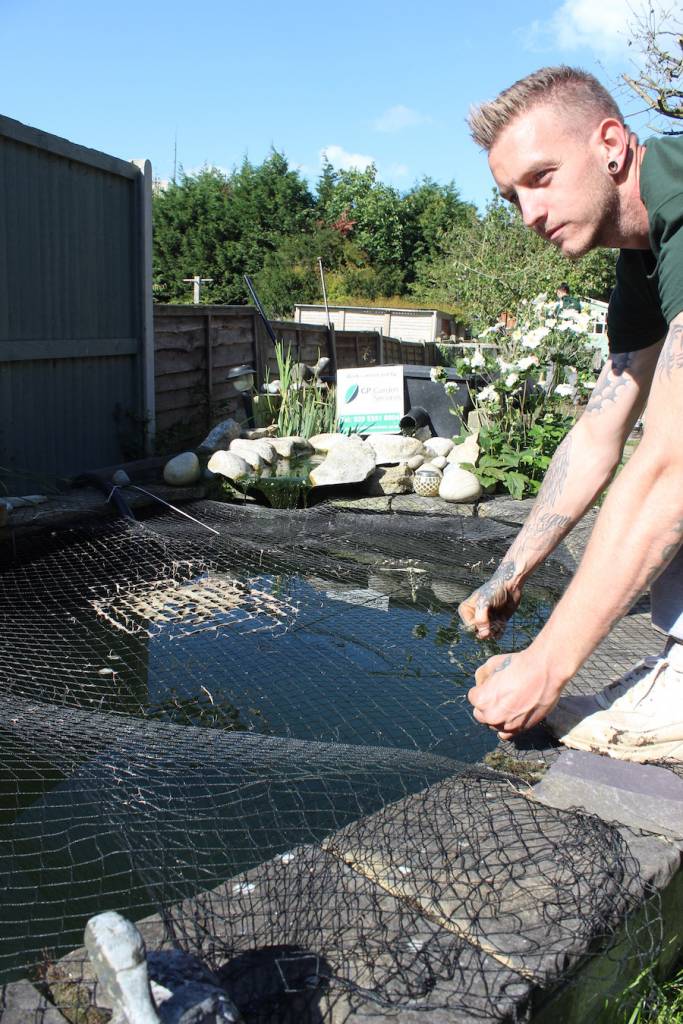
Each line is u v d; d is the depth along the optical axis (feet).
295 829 6.43
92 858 6.30
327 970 4.35
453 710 8.98
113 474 17.89
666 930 5.38
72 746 7.68
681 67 20.03
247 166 121.19
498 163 5.48
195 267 112.78
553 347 20.74
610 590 5.18
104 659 10.30
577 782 6.01
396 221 115.55
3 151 16.81
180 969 3.91
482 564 14.32
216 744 7.56
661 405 4.93
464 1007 4.09
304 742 7.43
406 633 11.44
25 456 18.03
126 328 21.17
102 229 20.02
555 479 6.98
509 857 5.22
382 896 4.93
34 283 17.95
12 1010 4.03
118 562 14.08
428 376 24.82
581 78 5.29
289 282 106.73
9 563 13.93
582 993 4.63
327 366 33.96
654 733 6.23
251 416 25.11
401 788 6.86
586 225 5.46
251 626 11.56
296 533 15.65
